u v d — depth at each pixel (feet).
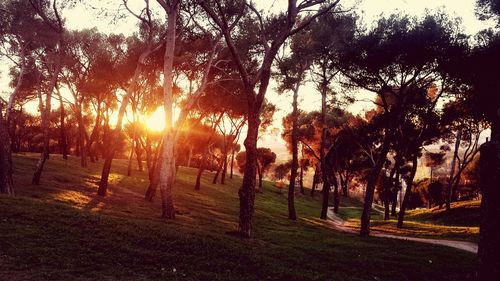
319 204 236.63
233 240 56.34
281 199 214.48
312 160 260.21
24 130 300.20
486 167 21.38
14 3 115.44
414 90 97.40
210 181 208.95
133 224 54.90
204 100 147.84
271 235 74.08
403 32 88.79
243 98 142.92
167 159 75.87
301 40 119.96
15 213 50.11
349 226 136.46
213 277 37.96
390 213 236.63
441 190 235.61
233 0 93.71
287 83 125.39
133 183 131.03
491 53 82.69
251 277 39.68
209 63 95.96
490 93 86.79
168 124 76.28
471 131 152.87
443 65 89.92
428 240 97.30
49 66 138.10
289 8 61.21
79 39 147.84
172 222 69.56
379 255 60.54
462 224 148.36
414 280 47.47
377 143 176.55
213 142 275.39
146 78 146.51
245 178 63.00
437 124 129.90
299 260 50.11
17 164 119.55
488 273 20.45
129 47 140.46
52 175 110.01
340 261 53.26
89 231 47.96
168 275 36.91
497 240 20.44
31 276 32.07
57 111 269.64
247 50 113.80
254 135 62.80
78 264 36.91
